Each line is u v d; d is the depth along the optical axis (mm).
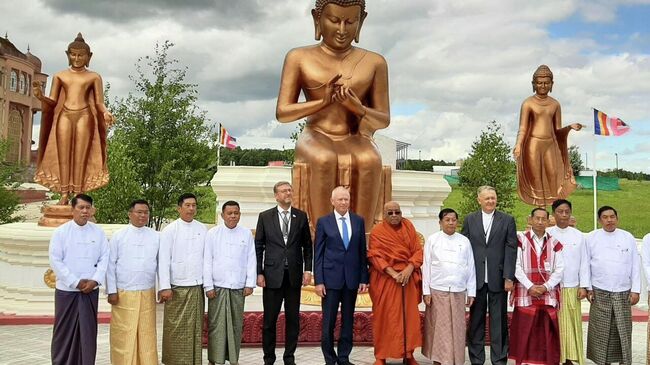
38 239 10312
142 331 6363
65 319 6117
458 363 6691
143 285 6398
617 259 6887
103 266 6258
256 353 7680
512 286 6805
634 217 30953
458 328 6727
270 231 6875
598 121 15805
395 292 6824
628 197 39250
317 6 8781
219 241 6828
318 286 6801
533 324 6754
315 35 8953
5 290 10594
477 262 6973
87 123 10828
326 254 6828
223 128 20969
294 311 6852
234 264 6805
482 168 19266
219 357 6734
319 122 8703
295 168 8438
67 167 10867
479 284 6941
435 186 14766
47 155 10891
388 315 6801
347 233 6875
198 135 19969
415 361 6922
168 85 19734
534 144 10258
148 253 6430
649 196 39969
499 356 6902
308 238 7094
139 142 19422
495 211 7125
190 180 19438
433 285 6871
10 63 49812
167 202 19406
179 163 19672
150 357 6398
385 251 6883
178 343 6551
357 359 7371
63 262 6156
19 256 10547
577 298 7051
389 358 6801
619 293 6879
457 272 6750
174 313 6570
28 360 7438
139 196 16922
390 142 18406
